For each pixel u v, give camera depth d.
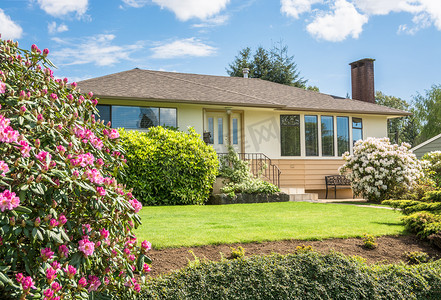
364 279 4.00
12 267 2.24
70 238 2.51
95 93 11.01
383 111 16.06
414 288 4.08
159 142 10.65
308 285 3.83
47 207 2.29
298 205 10.27
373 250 5.15
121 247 2.90
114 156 3.13
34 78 2.86
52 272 2.18
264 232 5.66
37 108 2.58
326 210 8.99
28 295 2.11
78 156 2.49
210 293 3.46
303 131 15.11
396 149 12.92
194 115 12.83
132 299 2.95
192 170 10.84
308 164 15.15
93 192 2.48
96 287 2.59
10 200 1.98
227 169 12.11
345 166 13.41
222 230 5.81
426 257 5.01
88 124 3.05
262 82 18.48
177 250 4.59
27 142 2.24
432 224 5.60
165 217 7.45
